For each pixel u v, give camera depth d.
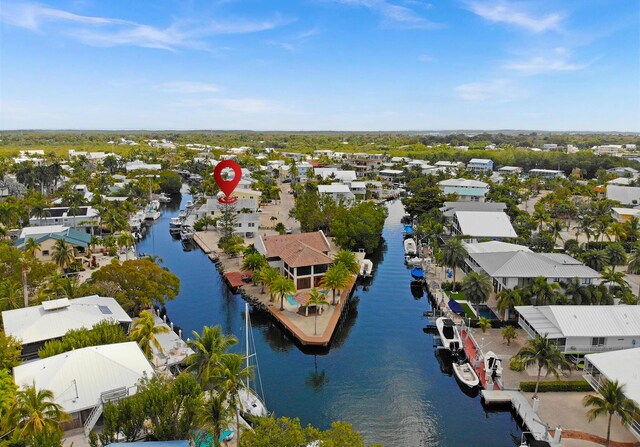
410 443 51.09
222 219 137.62
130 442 37.09
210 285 99.50
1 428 39.12
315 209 144.00
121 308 67.38
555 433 46.41
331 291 91.06
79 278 96.81
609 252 100.62
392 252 128.88
